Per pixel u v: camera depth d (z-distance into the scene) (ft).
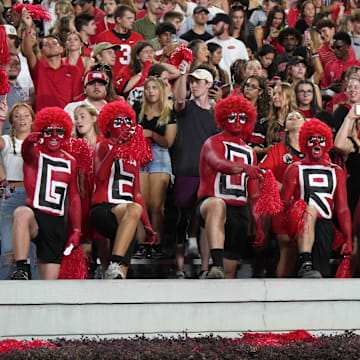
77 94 99.76
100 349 54.29
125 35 114.52
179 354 53.47
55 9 118.32
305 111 92.48
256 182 74.64
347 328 66.49
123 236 67.82
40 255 69.51
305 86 92.02
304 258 71.92
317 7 142.10
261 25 136.87
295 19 144.15
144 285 62.90
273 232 76.38
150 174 83.41
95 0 131.95
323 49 120.47
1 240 75.10
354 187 81.71
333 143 81.25
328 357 55.01
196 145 82.69
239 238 72.90
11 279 65.87
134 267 81.10
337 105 97.04
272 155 81.51
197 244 85.87
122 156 69.62
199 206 72.28
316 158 75.51
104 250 75.51
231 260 73.87
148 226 72.18
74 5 127.54
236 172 71.46
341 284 66.49
